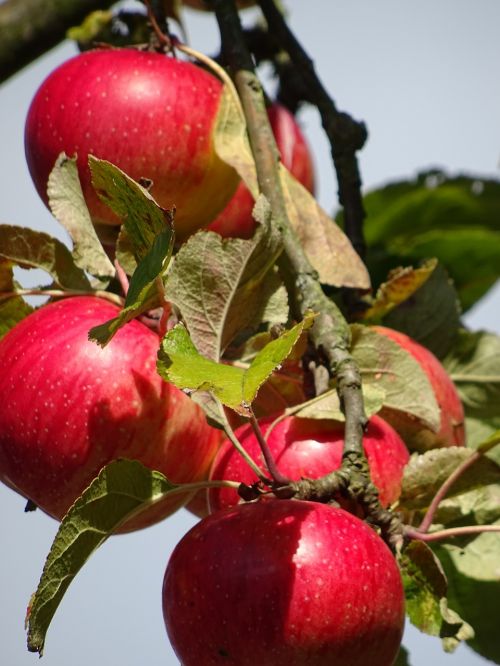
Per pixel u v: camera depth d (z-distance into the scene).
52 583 1.85
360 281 2.39
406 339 2.51
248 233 2.91
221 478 2.11
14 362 2.10
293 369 2.25
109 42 3.00
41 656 1.83
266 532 1.84
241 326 2.14
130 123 2.37
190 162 2.41
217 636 1.82
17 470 2.12
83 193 2.39
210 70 2.63
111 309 2.19
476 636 2.54
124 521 1.94
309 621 1.79
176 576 1.87
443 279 2.80
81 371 2.07
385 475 2.12
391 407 2.27
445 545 2.44
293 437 2.10
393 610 1.86
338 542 1.84
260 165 2.39
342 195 2.73
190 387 1.80
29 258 2.24
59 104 2.40
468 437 2.76
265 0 2.84
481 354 2.79
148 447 2.11
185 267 2.07
